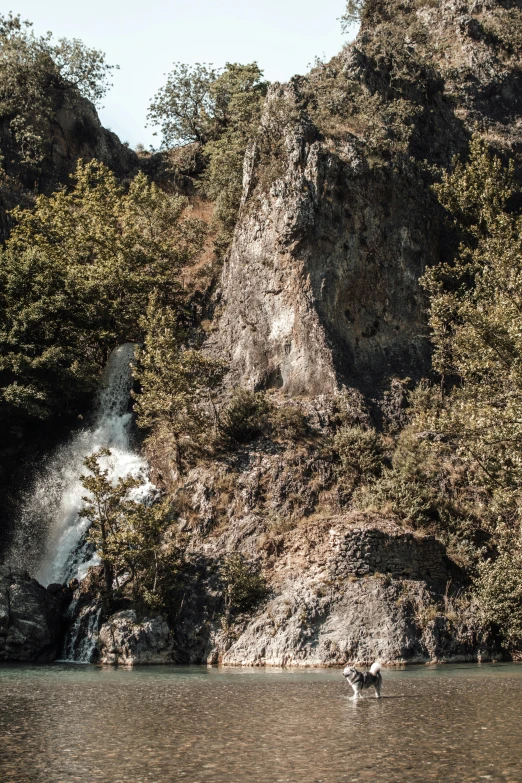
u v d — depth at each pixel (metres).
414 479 35.47
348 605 29.05
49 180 60.91
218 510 35.19
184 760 12.17
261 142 44.88
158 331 40.25
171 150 69.25
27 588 30.97
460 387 41.34
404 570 30.61
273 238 42.59
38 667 27.20
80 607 31.91
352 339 41.72
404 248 44.16
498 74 58.22
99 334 44.03
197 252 50.62
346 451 36.75
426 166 47.00
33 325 41.56
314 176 42.25
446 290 44.97
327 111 45.53
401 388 40.91
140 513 31.17
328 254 42.00
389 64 49.78
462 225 44.97
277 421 37.94
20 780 11.05
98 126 66.44
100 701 18.30
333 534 31.05
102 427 42.56
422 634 28.77
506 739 13.42
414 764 11.73
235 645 29.00
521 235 39.94
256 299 42.56
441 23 62.41
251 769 11.58
